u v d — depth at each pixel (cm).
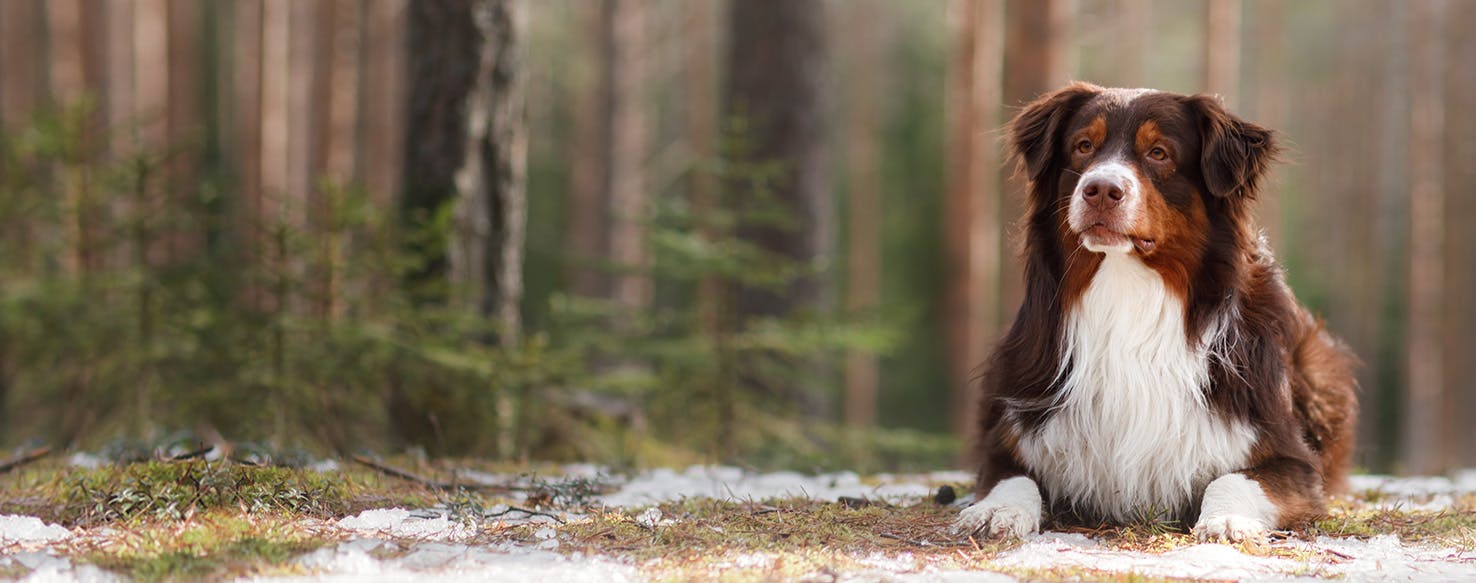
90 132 946
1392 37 3212
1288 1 3372
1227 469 490
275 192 857
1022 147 534
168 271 869
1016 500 486
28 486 550
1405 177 3256
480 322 832
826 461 897
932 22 3750
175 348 840
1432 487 676
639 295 2497
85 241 887
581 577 381
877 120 3278
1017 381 521
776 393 1167
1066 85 532
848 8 3316
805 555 420
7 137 960
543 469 698
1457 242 2856
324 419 794
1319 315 591
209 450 561
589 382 922
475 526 471
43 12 2388
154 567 380
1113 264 489
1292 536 471
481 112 864
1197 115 494
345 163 1970
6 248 962
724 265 997
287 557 402
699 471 736
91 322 868
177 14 2189
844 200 3697
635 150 2748
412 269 848
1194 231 490
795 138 1364
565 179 3603
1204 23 2028
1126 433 493
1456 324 2841
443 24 849
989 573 396
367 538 440
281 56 2081
